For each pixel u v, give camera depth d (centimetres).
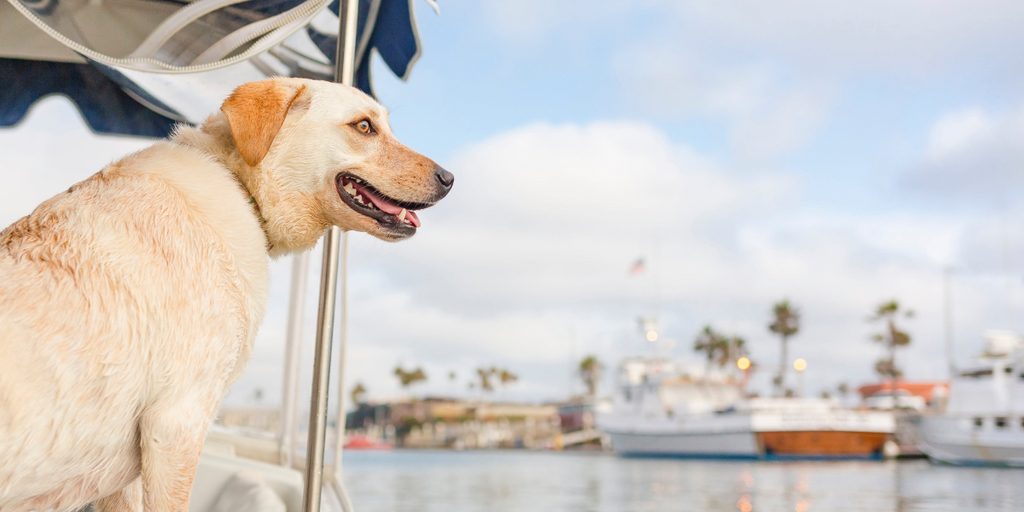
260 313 192
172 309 165
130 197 171
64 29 271
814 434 3641
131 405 162
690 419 3881
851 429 3628
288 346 399
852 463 3706
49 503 164
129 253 163
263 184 198
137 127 396
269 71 334
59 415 153
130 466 173
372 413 13762
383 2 328
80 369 154
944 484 2758
